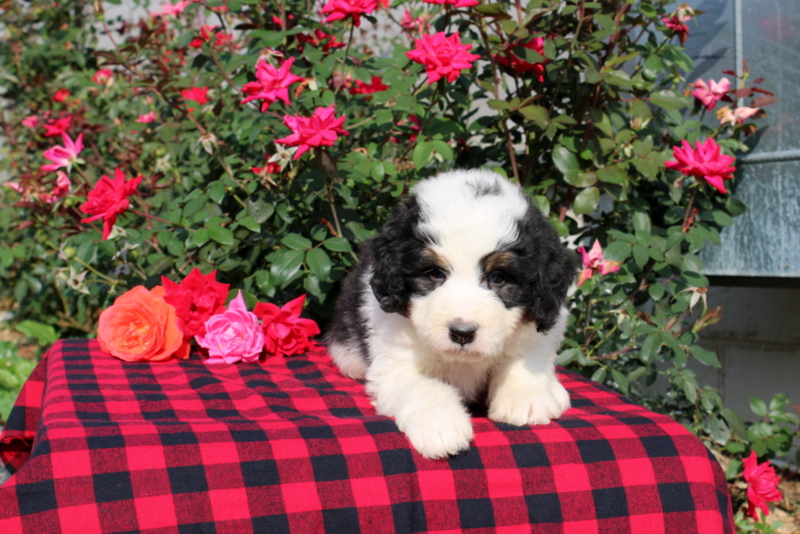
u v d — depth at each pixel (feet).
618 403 2.85
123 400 2.72
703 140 3.79
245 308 3.28
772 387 4.08
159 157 4.33
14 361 4.43
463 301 2.48
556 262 2.64
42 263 5.18
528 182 3.74
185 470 2.32
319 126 3.12
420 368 2.74
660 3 3.67
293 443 2.41
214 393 2.82
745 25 3.76
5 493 2.22
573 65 3.67
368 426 2.49
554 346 2.85
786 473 4.01
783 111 3.64
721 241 3.68
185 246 3.56
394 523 2.38
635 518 2.44
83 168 4.59
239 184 3.52
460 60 3.22
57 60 5.99
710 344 4.28
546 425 2.57
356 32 5.48
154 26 4.76
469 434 2.45
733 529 2.52
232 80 3.79
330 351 3.25
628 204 3.65
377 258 2.68
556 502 2.43
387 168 3.33
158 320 3.15
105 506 2.26
